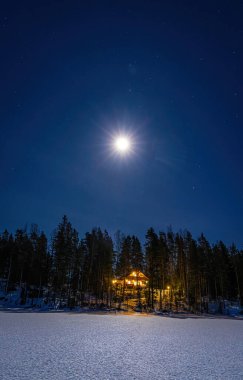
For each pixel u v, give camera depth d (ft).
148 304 168.45
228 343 53.83
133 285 214.90
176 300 178.40
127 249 188.03
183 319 119.44
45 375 27.27
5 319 89.04
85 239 199.00
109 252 188.96
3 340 49.29
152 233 183.21
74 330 68.13
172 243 207.00
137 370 30.45
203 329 80.07
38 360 34.24
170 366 33.01
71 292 190.70
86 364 32.83
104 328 75.20
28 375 27.17
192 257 188.75
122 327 79.51
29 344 45.98
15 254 205.98
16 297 173.99
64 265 173.17
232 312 161.58
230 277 220.43
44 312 130.11
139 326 84.28
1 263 206.69
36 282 194.18
